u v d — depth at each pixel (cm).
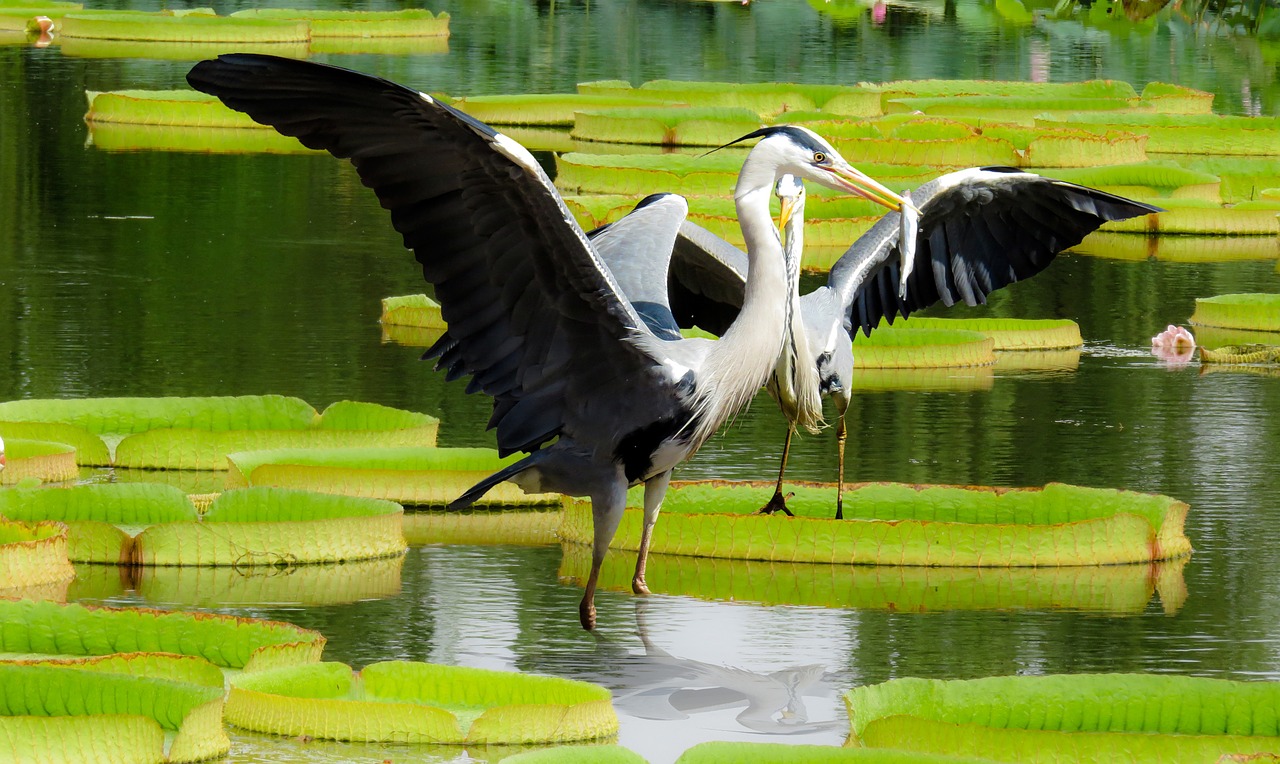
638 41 5034
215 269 2300
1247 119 3581
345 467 1358
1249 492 1433
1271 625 1118
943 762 795
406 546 1276
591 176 2877
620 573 1225
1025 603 1166
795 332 1227
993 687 913
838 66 4556
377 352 1892
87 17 4725
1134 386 1834
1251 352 1964
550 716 898
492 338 1028
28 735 818
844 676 1021
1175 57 4888
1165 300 2319
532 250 985
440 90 3922
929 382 1852
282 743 885
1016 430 1638
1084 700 903
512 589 1181
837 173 1116
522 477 1095
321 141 959
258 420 1517
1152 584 1207
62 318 1989
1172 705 902
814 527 1248
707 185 2845
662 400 1049
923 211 1353
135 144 3262
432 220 981
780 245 1095
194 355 1838
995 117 3731
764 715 957
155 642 989
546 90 3969
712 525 1261
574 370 1043
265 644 988
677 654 1058
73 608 1001
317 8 5684
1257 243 2775
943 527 1241
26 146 3162
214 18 4891
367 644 1055
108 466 1438
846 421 1675
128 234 2497
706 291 1375
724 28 5412
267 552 1215
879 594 1186
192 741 852
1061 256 2619
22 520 1236
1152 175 2977
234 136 3447
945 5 6003
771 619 1128
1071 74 4488
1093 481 1458
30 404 1506
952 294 1395
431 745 889
